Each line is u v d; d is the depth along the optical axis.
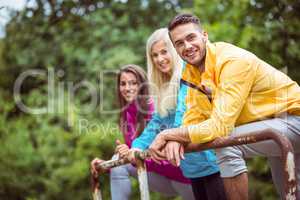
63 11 8.09
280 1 6.18
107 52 10.21
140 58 9.99
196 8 9.12
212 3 9.06
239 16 8.02
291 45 6.67
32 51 10.79
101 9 10.21
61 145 10.45
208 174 3.74
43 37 10.39
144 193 2.95
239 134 2.81
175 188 4.29
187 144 2.91
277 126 3.03
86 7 8.55
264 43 6.86
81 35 10.38
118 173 4.19
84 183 10.46
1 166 10.09
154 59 4.00
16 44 10.77
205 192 3.85
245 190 2.98
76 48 10.43
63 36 10.41
